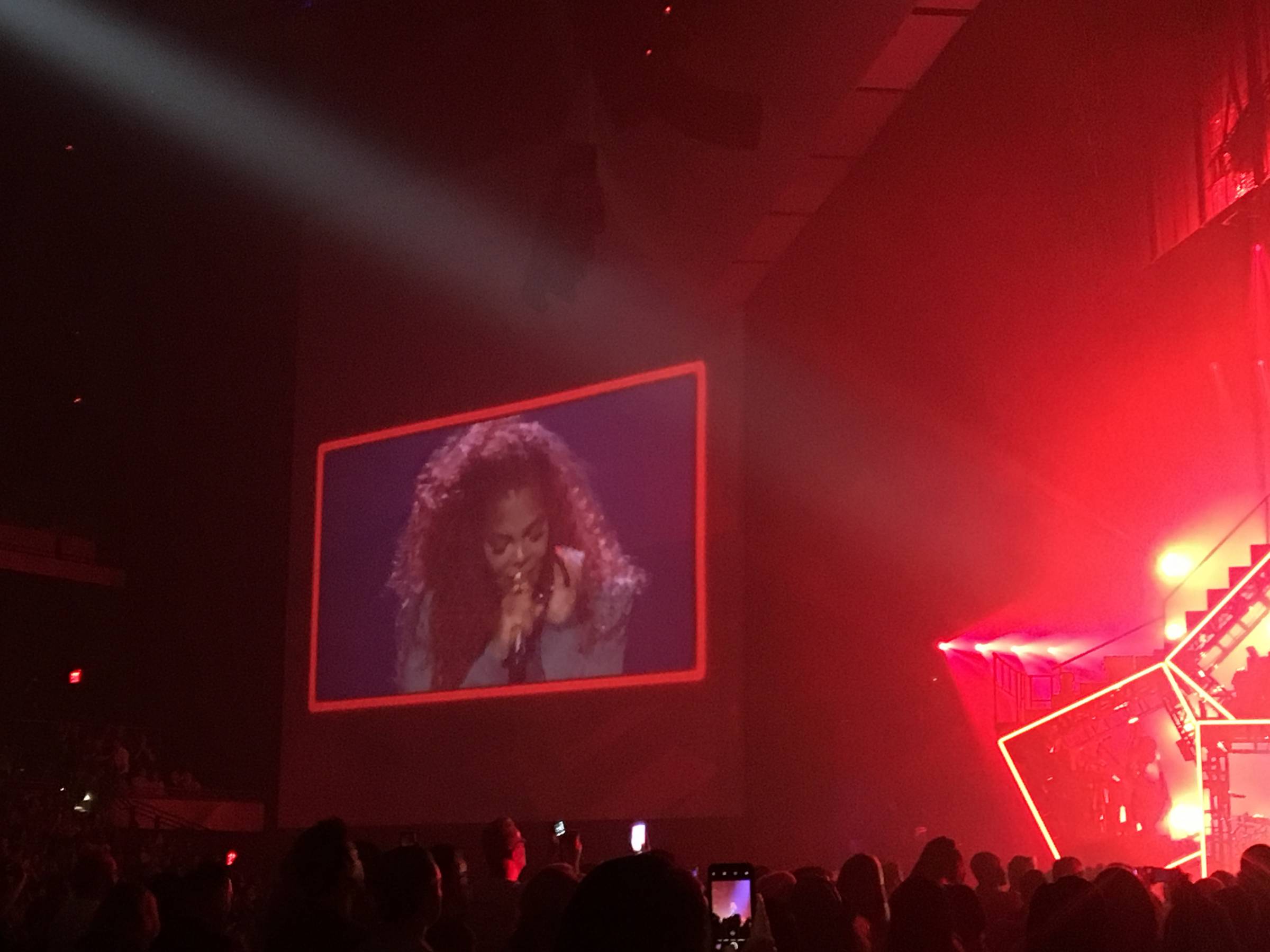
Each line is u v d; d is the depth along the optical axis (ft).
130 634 75.15
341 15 50.14
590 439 55.47
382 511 62.34
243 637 70.90
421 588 60.18
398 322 63.36
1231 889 15.02
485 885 19.36
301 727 63.31
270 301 70.90
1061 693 43.45
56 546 74.49
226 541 72.08
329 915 13.55
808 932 14.03
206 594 72.54
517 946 14.25
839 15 36.81
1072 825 40.81
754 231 46.44
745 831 48.78
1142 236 40.47
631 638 52.95
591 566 54.70
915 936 12.85
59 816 61.11
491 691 56.90
